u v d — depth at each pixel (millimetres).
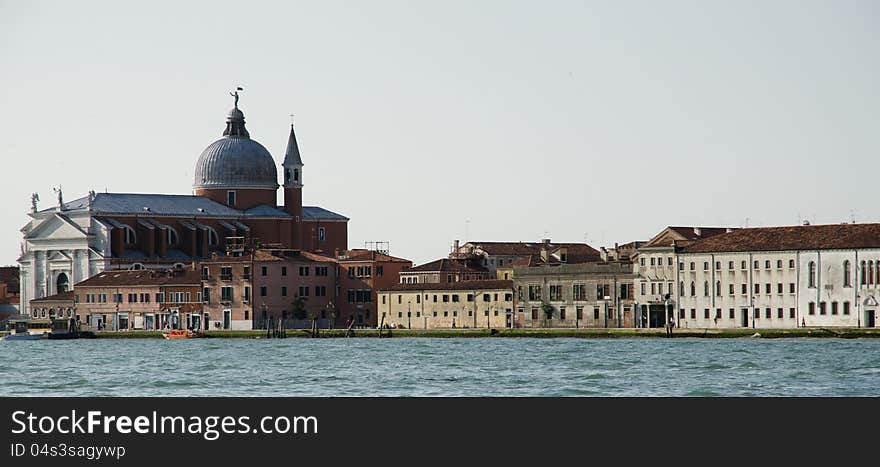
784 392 188000
